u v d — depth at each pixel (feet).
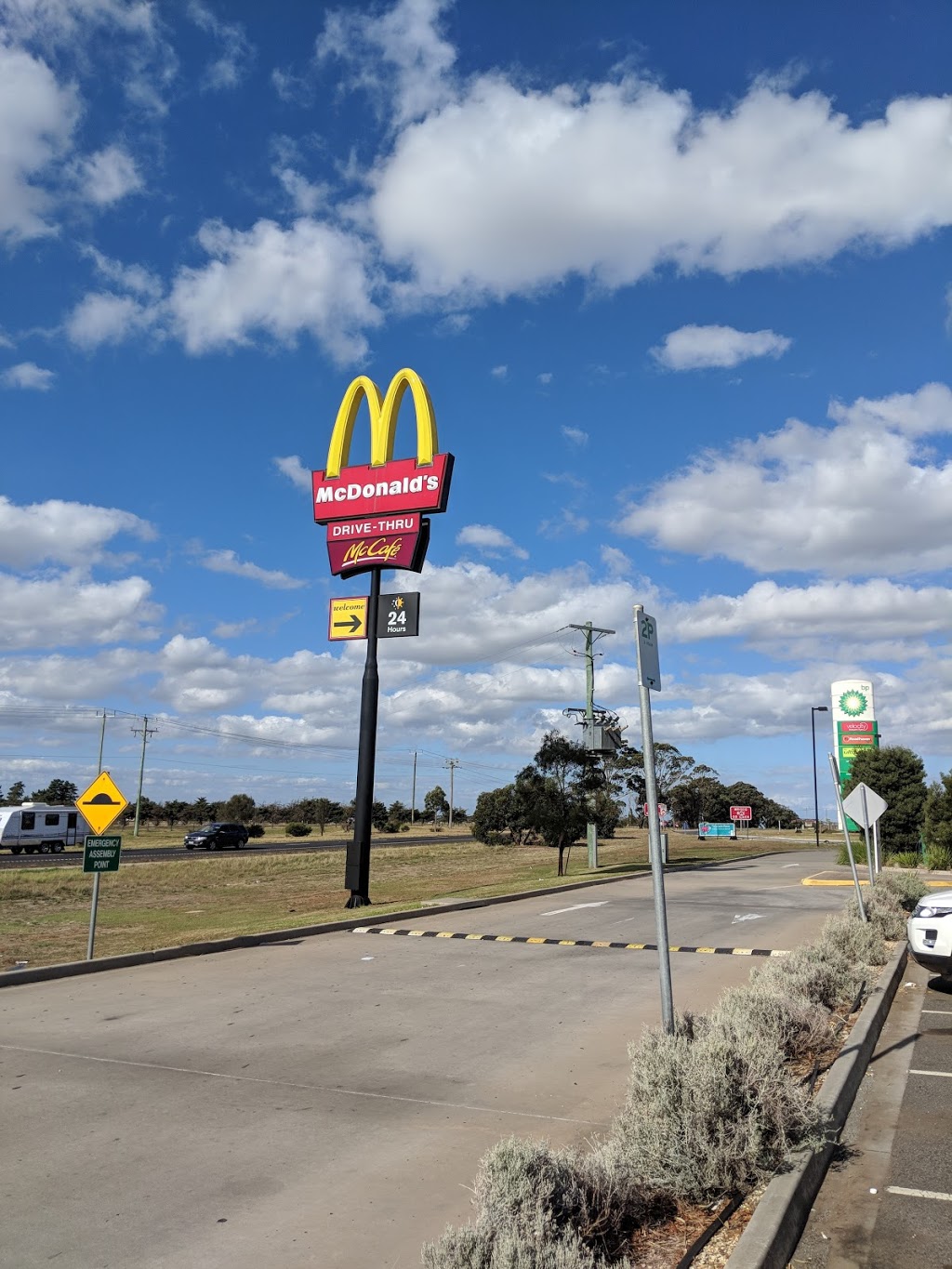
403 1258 15.07
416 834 328.49
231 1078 25.17
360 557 77.56
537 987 38.40
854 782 127.75
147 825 360.89
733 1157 16.39
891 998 36.55
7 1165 18.95
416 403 78.28
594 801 111.65
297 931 53.98
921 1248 15.56
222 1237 15.78
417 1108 22.84
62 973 40.65
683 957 46.93
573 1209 14.51
